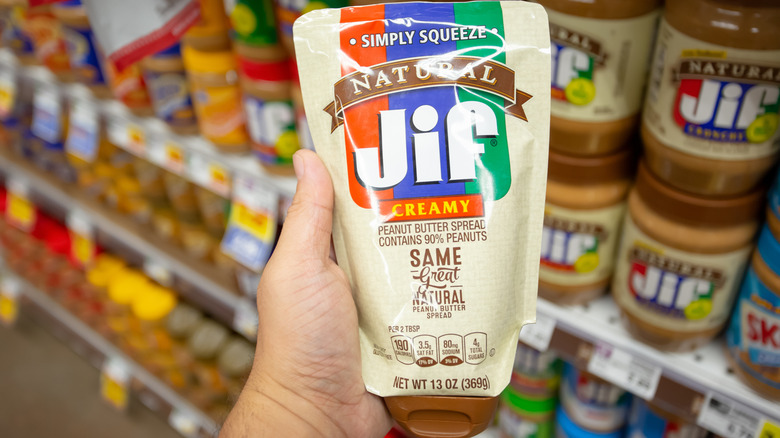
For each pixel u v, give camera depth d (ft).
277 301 2.53
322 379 2.61
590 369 3.46
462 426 2.33
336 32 2.28
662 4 2.75
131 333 6.96
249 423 2.55
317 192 2.37
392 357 2.28
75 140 5.87
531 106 2.24
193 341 5.81
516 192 2.24
